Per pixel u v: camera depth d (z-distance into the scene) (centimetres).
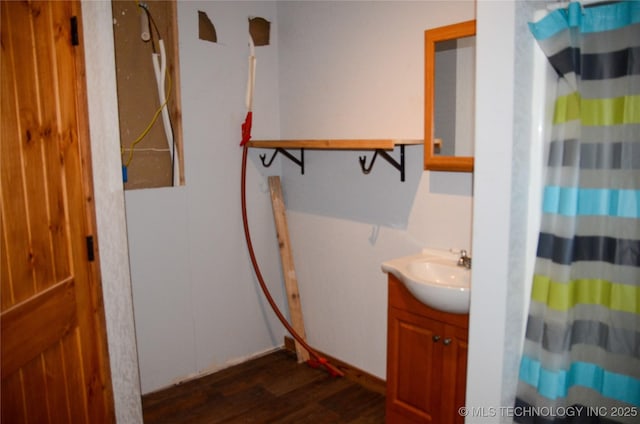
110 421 168
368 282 271
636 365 124
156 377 270
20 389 124
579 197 125
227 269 297
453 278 211
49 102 136
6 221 118
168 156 271
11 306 120
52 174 138
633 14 113
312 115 292
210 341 292
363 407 253
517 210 124
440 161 213
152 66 260
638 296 121
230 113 291
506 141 120
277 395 266
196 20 270
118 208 172
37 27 131
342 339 291
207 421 240
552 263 126
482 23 121
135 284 257
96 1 159
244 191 293
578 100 119
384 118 250
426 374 206
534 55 125
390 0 239
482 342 129
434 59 211
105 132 164
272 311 324
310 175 299
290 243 319
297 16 293
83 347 154
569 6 117
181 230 274
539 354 129
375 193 260
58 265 141
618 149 120
